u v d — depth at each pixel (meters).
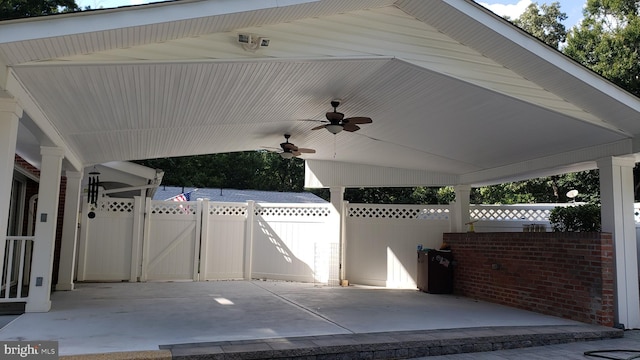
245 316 6.38
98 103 5.53
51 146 6.54
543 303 7.25
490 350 5.32
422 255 9.88
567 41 18.06
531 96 5.89
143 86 5.14
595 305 6.37
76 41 3.98
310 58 5.02
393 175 10.96
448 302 8.27
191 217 11.28
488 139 7.54
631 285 6.43
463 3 5.10
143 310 6.73
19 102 4.65
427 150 8.88
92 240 10.62
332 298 8.42
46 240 6.45
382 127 8.00
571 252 6.81
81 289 9.07
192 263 11.17
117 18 3.95
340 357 4.74
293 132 8.85
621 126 6.17
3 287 8.29
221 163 24.38
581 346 5.54
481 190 20.14
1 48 3.83
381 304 7.81
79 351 4.31
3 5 13.32
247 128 8.15
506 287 8.07
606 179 6.65
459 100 6.25
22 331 5.18
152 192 12.69
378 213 11.12
